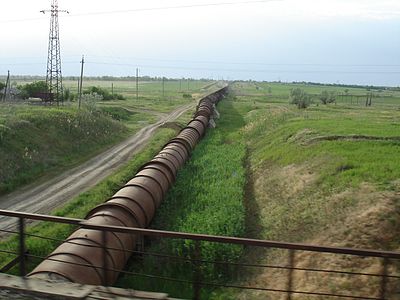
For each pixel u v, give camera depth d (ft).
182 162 76.54
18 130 94.12
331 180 53.98
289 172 65.92
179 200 60.03
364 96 347.15
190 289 36.32
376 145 70.90
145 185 49.98
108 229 19.62
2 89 210.38
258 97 328.08
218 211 53.57
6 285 20.68
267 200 60.13
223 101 258.37
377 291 31.60
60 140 104.17
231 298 34.91
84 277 27.81
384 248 36.83
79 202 65.46
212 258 39.81
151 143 121.49
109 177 82.38
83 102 165.89
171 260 40.57
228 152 96.02
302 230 45.55
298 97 220.84
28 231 52.08
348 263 35.55
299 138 84.74
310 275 35.65
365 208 43.21
